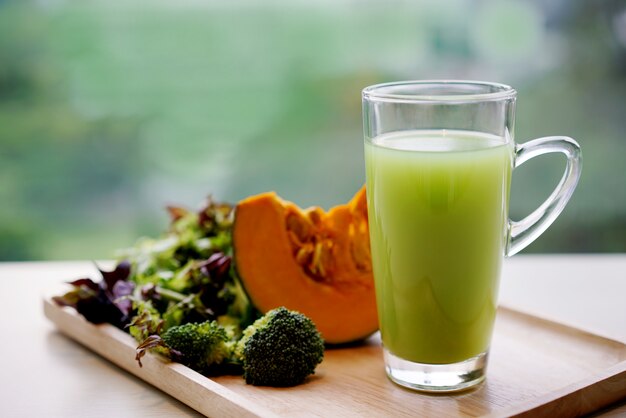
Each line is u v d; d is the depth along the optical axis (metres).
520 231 0.72
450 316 0.70
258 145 1.34
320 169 1.35
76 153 1.34
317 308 0.77
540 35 1.26
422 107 0.69
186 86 1.33
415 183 0.69
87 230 1.35
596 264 0.94
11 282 0.92
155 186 1.35
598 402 0.69
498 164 0.69
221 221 0.88
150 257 0.85
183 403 0.71
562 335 0.77
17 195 1.33
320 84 1.32
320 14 1.30
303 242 0.78
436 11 1.28
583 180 1.28
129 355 0.74
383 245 0.71
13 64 1.30
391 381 0.72
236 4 1.31
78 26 1.30
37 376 0.75
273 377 0.71
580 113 1.27
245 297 0.77
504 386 0.71
